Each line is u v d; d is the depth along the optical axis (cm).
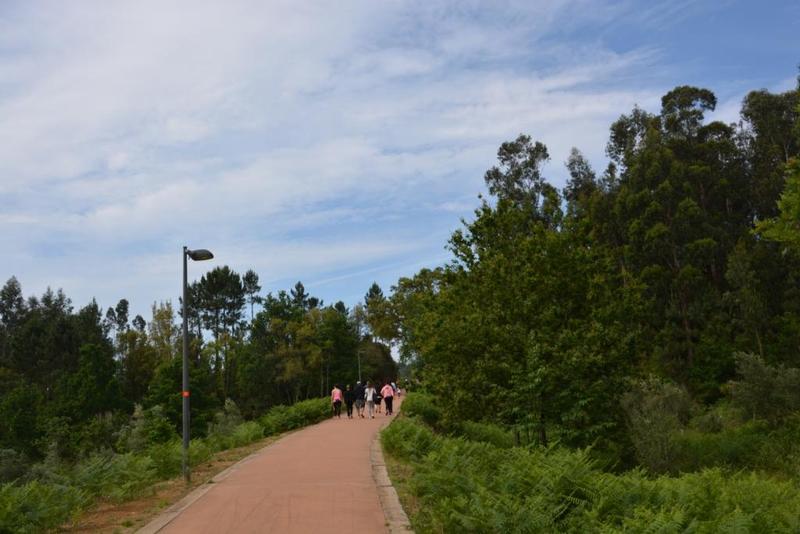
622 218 7169
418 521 1020
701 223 6788
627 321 2492
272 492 1329
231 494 1327
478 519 842
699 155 7806
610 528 775
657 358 5816
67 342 9888
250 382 7775
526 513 834
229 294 11712
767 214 7300
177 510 1175
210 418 6662
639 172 7238
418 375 2794
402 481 1454
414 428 2120
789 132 7588
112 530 1047
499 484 1034
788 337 5609
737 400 3812
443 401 2484
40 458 5806
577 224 2691
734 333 6075
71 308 12925
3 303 12656
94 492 1324
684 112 8231
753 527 849
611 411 2291
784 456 2875
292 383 8081
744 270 5947
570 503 926
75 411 6512
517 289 2459
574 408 2078
